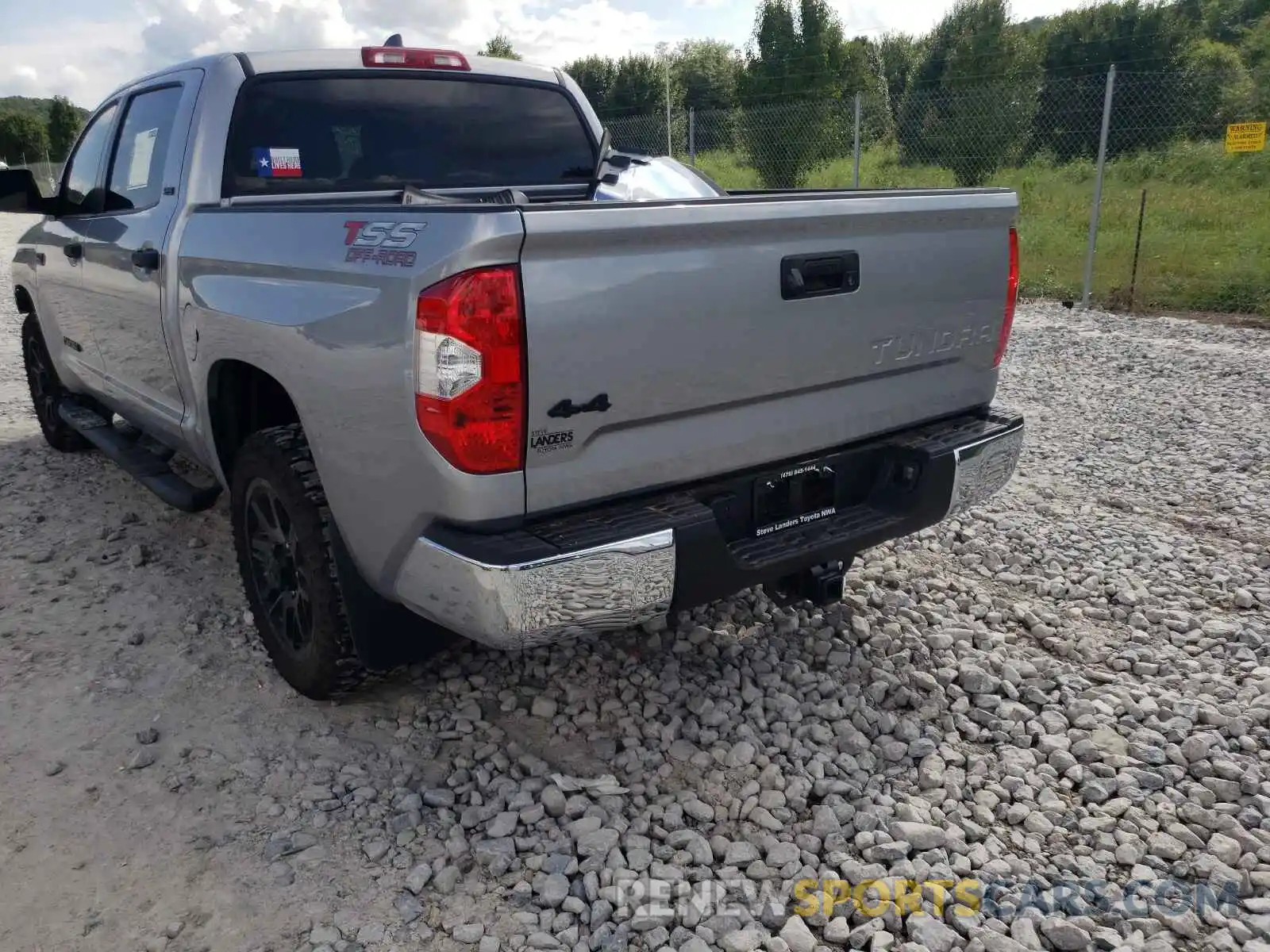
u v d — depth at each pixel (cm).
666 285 238
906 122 1902
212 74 348
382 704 318
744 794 274
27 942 223
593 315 228
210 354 312
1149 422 636
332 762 287
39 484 512
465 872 246
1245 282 1034
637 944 225
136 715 309
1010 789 281
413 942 224
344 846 254
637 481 250
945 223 299
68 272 453
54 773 280
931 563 425
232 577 404
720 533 252
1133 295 1045
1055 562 425
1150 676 339
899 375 304
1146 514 486
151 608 378
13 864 246
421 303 220
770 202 252
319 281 256
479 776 279
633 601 239
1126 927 230
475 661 341
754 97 2172
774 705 314
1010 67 2177
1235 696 324
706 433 260
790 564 273
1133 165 1717
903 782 284
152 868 246
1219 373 754
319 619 284
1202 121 1698
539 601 227
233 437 337
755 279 255
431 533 237
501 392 219
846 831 262
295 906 234
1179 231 1372
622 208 227
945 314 306
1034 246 1329
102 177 434
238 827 261
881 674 335
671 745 296
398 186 375
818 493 296
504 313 216
